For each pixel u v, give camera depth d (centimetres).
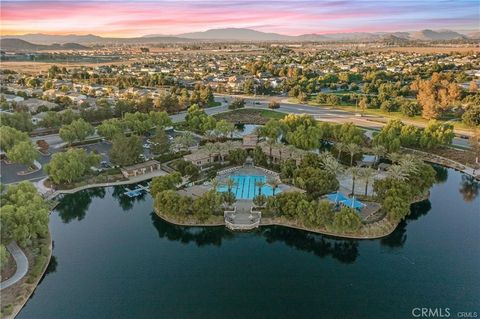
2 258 8919
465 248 11175
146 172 15862
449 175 16438
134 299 9156
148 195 14250
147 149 18575
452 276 10019
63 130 18250
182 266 10494
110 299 9131
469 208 13538
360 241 11419
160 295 9319
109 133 19238
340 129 19225
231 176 15388
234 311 8838
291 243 11869
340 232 11538
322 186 13075
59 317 8531
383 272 10238
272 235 12081
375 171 15025
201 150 17038
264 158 16200
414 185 13175
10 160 16038
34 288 9244
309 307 8994
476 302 9138
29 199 11375
